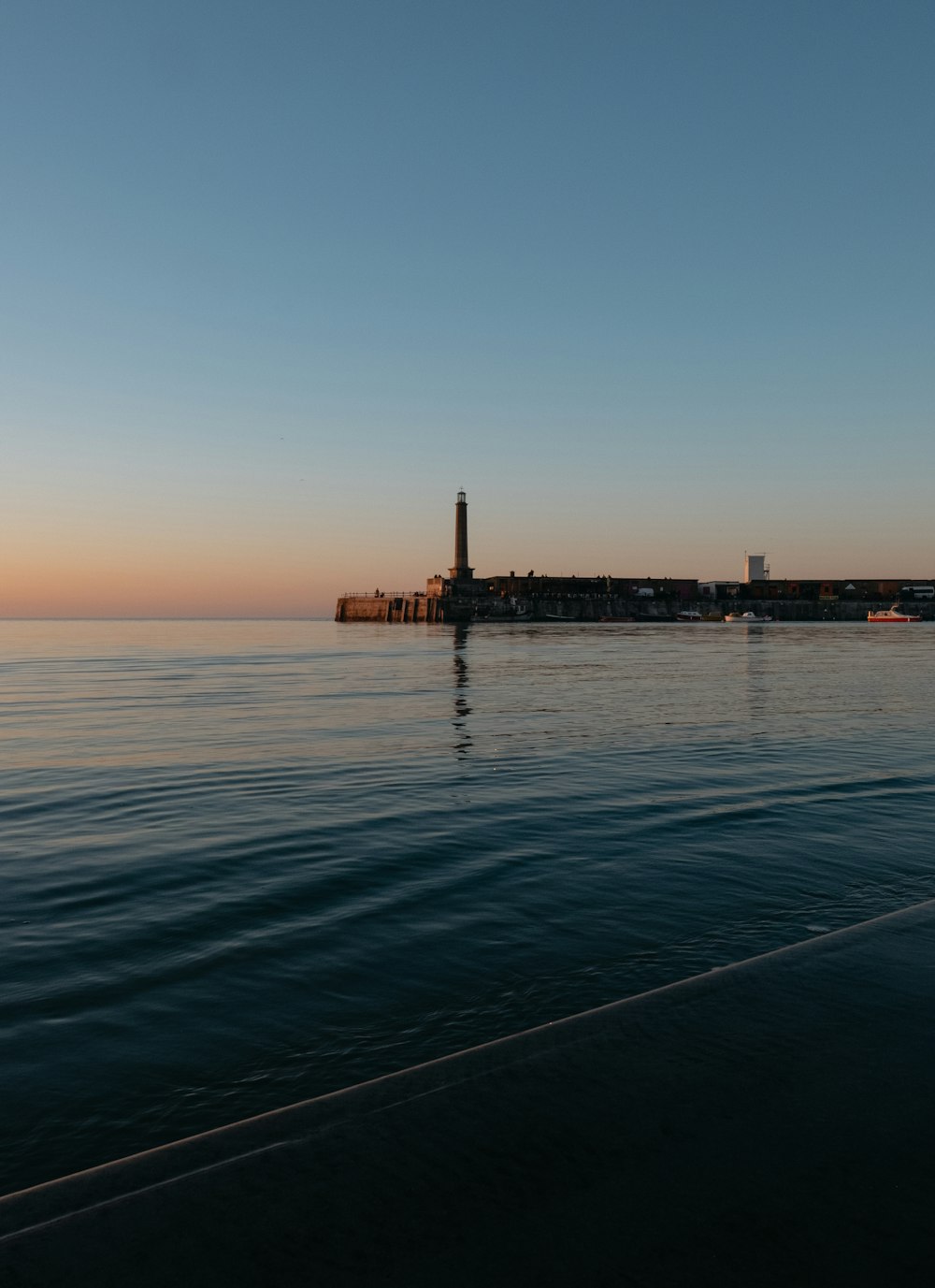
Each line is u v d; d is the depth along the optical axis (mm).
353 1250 1936
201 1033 4141
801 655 47969
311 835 8500
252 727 17547
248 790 10930
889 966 3705
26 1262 1910
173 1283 1834
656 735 16094
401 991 4637
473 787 11117
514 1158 2295
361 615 168000
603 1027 3131
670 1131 2414
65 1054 3918
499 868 7246
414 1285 1813
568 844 8086
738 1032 3059
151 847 8062
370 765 12859
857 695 24312
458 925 5770
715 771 12234
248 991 4656
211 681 31031
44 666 41625
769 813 9398
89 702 22859
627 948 5250
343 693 25547
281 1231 2010
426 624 140500
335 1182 2209
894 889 6500
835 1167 2229
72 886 6828
